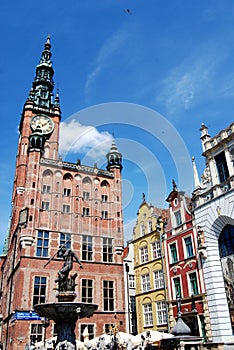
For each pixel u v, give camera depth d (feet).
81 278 135.85
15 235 150.41
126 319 137.28
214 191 102.83
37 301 123.95
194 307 100.94
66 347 54.75
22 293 122.52
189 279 106.42
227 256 96.27
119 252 149.79
